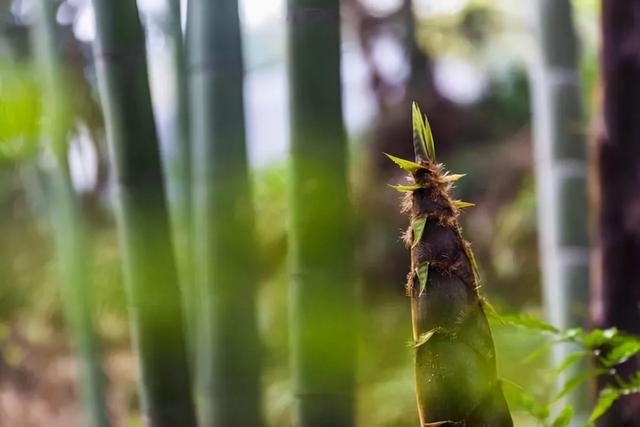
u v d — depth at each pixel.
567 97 4.04
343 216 2.48
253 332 2.82
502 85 8.77
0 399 6.78
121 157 2.63
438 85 8.13
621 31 2.79
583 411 3.37
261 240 6.54
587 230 3.96
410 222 1.82
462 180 8.00
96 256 5.57
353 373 2.48
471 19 8.88
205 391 2.85
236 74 2.87
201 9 2.93
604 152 2.81
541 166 4.11
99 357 4.80
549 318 4.02
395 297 6.52
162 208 2.64
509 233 7.47
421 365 1.79
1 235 7.60
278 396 5.24
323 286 2.45
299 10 2.59
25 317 7.37
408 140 7.66
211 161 2.82
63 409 6.78
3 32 4.22
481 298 1.82
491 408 1.78
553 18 4.09
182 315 2.64
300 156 2.49
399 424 5.46
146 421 2.66
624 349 2.33
